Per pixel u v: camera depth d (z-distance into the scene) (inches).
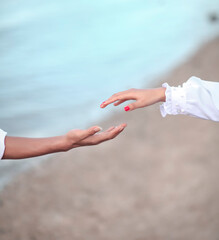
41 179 212.4
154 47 468.1
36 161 231.5
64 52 468.1
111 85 364.2
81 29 564.4
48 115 300.7
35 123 290.2
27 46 491.2
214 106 49.1
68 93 346.9
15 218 179.5
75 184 209.0
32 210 186.4
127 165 224.7
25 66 423.2
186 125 262.1
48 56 457.7
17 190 201.9
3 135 43.9
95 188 205.3
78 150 243.6
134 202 191.5
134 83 363.6
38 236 167.6
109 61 429.4
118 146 245.8
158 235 164.9
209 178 199.6
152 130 262.1
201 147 232.8
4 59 446.0
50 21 601.9
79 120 291.3
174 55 429.1
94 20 609.9
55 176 215.6
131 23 588.4
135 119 280.4
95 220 180.1
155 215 179.2
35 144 44.1
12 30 555.8
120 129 43.8
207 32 515.8
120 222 177.6
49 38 523.5
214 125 257.1
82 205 191.6
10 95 343.9
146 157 231.0
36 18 622.5
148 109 292.5
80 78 384.8
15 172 219.6
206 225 165.0
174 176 207.8
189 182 199.6
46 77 390.3
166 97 49.0
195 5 683.4
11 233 168.7
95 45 492.1
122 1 724.0
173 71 378.3
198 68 375.6
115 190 203.0
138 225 173.8
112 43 498.0
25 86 366.6
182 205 182.2
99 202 194.1
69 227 174.9
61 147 43.9
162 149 237.6
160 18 608.1
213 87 49.6
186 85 50.0
